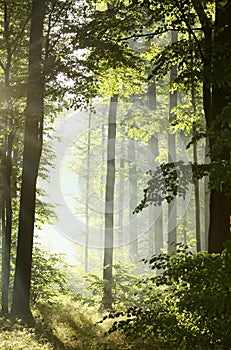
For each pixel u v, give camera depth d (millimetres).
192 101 20656
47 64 16125
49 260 22766
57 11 17078
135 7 15398
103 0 18406
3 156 18656
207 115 11281
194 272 7609
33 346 11891
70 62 16016
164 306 8023
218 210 10297
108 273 23531
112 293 22562
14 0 18000
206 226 23172
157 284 8078
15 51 19016
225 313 7277
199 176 8281
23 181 17516
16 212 22516
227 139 7098
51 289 21781
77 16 17047
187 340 7375
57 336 14109
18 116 17141
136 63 17297
